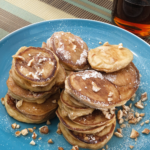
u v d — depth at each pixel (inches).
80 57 12.0
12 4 16.8
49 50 11.4
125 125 12.1
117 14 15.9
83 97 10.1
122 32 15.2
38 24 14.8
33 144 11.1
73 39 12.6
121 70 11.8
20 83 11.0
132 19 15.5
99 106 10.2
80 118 10.9
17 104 11.4
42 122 12.0
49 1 17.3
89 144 11.3
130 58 11.7
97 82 10.9
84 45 12.9
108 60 11.4
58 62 11.3
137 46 14.8
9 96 12.0
